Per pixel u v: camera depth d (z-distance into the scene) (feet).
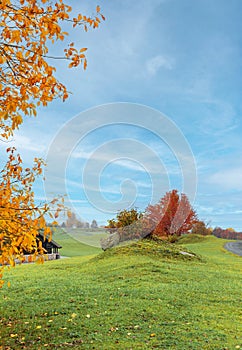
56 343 18.31
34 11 12.12
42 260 13.55
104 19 12.99
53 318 22.74
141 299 27.43
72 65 12.85
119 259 46.21
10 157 15.55
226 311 25.00
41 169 15.78
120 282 33.99
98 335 19.48
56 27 11.95
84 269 43.86
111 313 23.62
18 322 22.15
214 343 18.39
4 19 12.21
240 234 155.12
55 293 29.76
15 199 14.15
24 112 11.95
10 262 13.12
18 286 33.78
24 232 12.68
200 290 30.76
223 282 35.47
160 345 17.93
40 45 12.14
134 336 19.31
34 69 12.37
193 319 22.71
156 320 22.25
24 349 17.61
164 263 44.04
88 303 26.20
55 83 12.55
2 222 12.81
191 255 53.67
